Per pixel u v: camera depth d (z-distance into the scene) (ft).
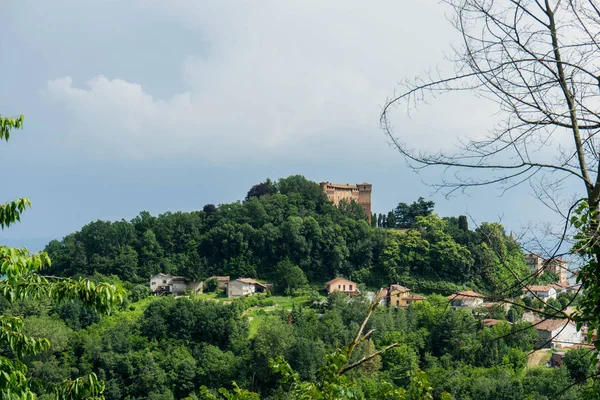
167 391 175.94
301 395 22.45
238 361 174.81
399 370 115.65
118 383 182.60
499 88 20.02
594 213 19.42
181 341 211.82
